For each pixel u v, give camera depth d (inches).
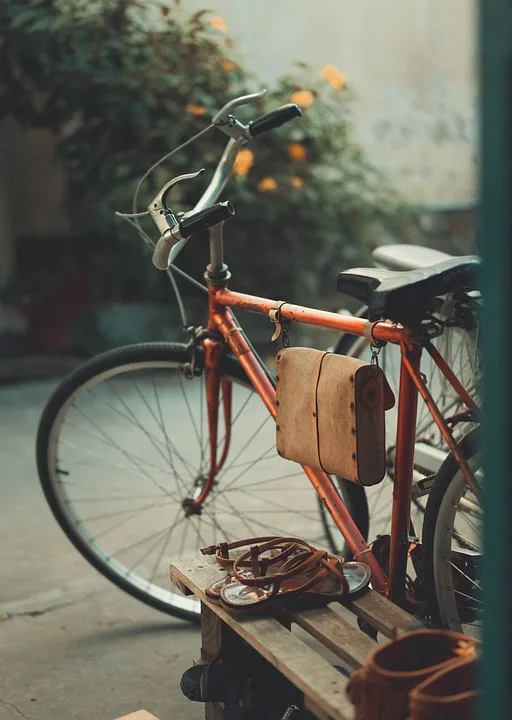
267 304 94.7
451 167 299.1
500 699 54.3
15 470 162.4
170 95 214.2
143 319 224.1
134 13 218.4
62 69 208.5
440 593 87.0
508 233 50.1
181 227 89.6
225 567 85.0
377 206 234.7
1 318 239.0
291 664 70.9
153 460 164.7
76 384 111.0
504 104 49.1
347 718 64.7
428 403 82.2
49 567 127.0
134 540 134.6
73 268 243.6
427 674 62.7
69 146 219.9
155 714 93.9
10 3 209.2
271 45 274.5
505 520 53.1
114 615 114.3
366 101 289.6
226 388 106.7
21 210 246.8
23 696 97.2
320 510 121.7
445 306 104.2
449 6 293.7
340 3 282.0
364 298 84.4
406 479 85.4
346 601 79.7
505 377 51.6
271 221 221.6
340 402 81.9
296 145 219.6
